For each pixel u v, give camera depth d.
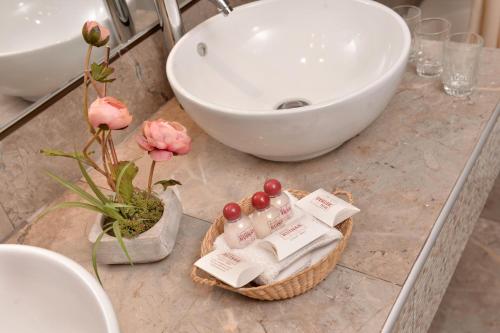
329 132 0.93
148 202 0.91
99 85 1.13
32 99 1.02
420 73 1.24
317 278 0.81
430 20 1.28
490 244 1.75
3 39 0.96
